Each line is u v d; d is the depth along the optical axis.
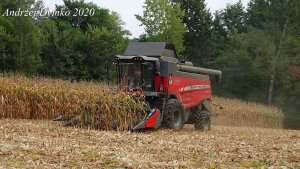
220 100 34.03
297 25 55.38
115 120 15.62
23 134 13.10
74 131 14.40
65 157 9.09
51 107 20.11
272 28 55.16
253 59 58.59
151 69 16.94
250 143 13.82
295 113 47.16
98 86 24.20
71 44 45.75
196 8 61.31
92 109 15.75
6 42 38.09
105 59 46.22
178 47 47.78
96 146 11.03
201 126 18.53
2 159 8.62
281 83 52.19
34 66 39.44
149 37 47.78
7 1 43.22
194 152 10.91
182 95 17.70
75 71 44.75
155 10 47.31
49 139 12.02
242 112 32.12
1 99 19.41
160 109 16.38
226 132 18.67
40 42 43.56
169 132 15.92
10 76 22.69
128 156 9.61
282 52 54.22
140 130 15.84
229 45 66.31
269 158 10.48
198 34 61.56
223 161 9.78
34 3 59.06
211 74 20.00
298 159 10.52
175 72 17.19
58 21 64.25
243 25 76.38
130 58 16.89
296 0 54.91
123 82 17.16
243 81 56.41
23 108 19.81
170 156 10.06
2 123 16.53
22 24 40.44
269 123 33.97
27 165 8.16
